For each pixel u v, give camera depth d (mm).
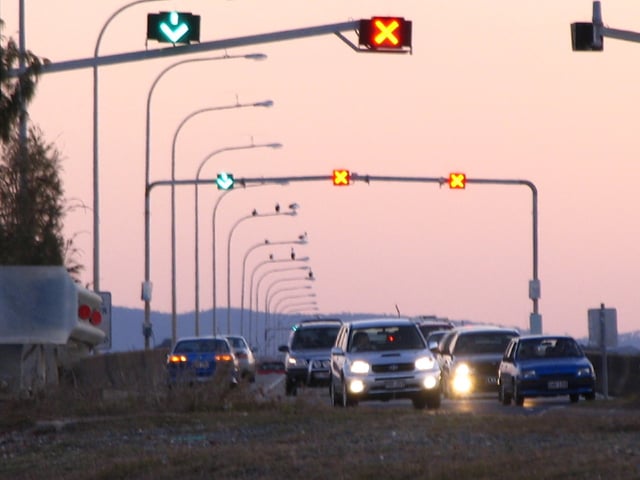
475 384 126000
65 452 68688
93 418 83875
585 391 114438
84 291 111188
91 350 120438
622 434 60812
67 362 110562
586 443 56875
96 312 114188
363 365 105312
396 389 104938
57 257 126125
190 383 91750
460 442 60156
